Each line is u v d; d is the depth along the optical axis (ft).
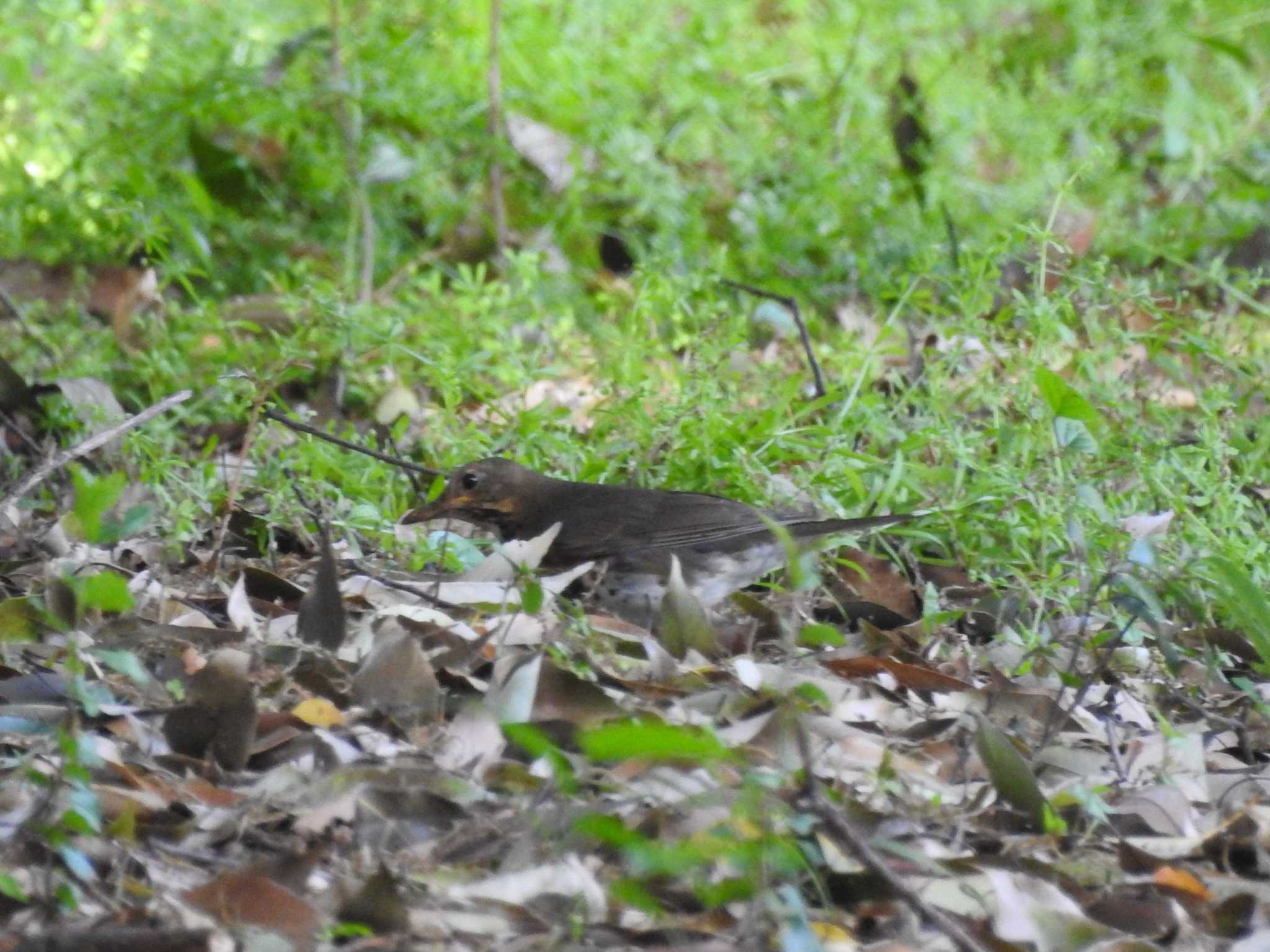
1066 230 56.80
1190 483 39.04
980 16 79.97
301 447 38.17
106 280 46.50
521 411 41.09
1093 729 29.73
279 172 58.39
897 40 75.31
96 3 63.41
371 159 55.31
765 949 20.56
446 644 29.40
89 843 21.99
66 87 59.82
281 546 37.27
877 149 66.90
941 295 53.36
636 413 40.27
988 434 39.68
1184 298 50.31
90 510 24.76
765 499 38.22
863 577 35.12
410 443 43.62
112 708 26.09
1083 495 34.14
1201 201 65.21
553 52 66.08
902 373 45.83
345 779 23.88
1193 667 32.65
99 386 41.75
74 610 28.19
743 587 36.45
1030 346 42.27
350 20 62.95
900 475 36.40
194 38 62.13
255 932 20.65
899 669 30.76
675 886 22.53
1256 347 47.60
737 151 63.82
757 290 45.60
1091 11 77.56
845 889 22.75
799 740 22.36
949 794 26.45
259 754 25.85
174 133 56.39
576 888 21.90
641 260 48.91
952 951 21.81
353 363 44.80
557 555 36.09
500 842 23.12
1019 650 33.04
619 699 27.43
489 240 58.85
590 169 61.16
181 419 43.62
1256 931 23.13
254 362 43.73
